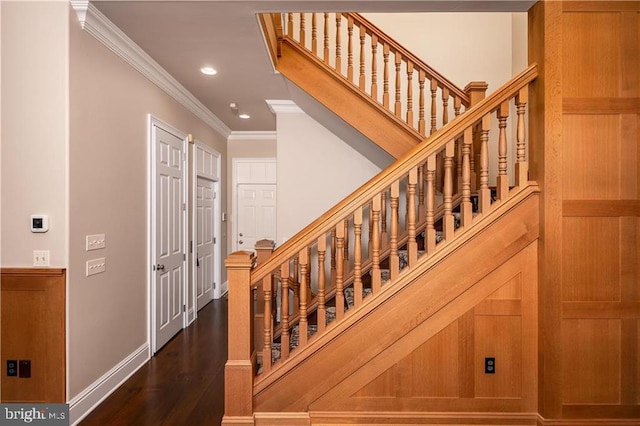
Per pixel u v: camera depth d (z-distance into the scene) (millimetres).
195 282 4176
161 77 3152
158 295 3232
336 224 2006
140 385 2578
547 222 1920
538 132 1975
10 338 2057
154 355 3117
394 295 1992
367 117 2939
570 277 1927
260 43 2574
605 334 1929
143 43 2588
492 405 1999
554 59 1903
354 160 3693
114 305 2541
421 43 3805
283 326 2035
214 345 3361
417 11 2102
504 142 2002
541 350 1961
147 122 3027
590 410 1921
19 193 2059
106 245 2445
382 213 2902
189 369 2840
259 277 2014
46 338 2049
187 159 3922
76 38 2127
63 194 2059
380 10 2078
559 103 1908
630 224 1927
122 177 2650
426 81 3596
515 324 2002
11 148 2068
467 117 1978
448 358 2008
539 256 1977
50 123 2057
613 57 1921
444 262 1988
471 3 2002
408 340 2008
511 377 2000
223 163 5316
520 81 1977
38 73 2061
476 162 2838
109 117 2480
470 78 3770
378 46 3645
